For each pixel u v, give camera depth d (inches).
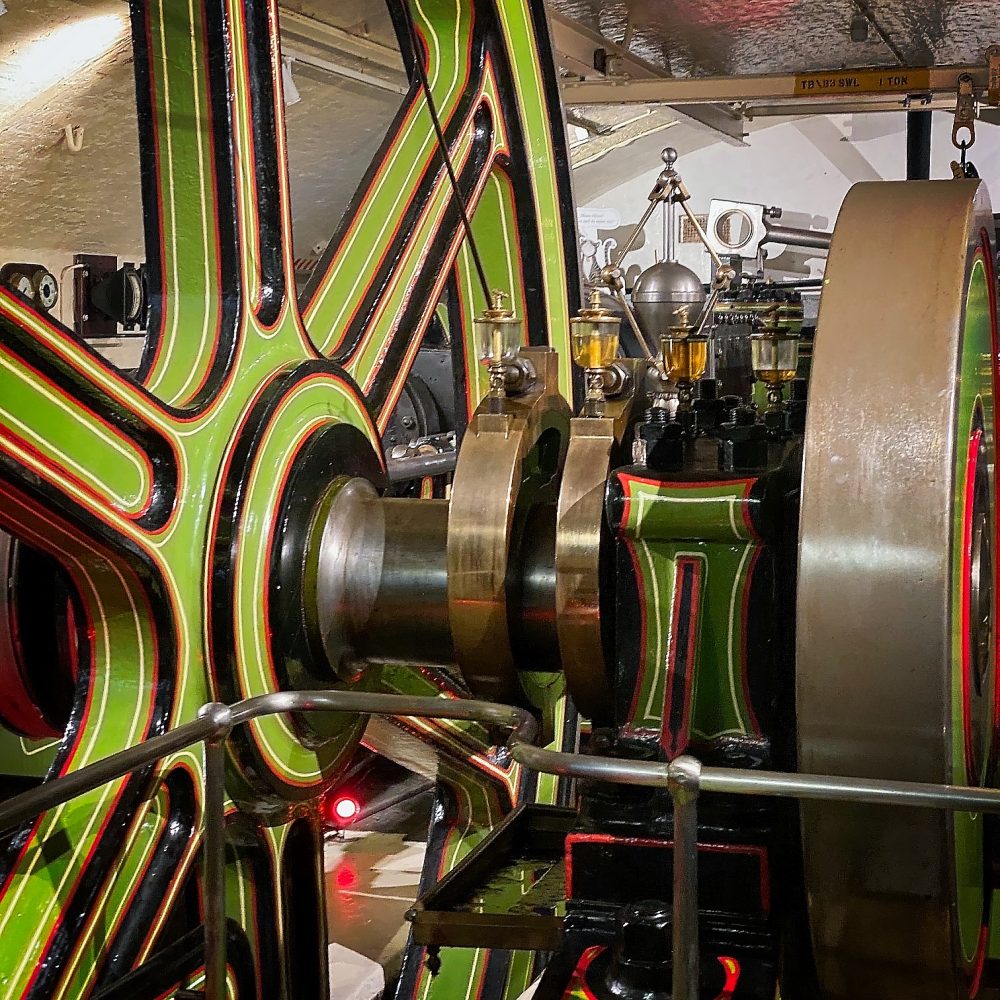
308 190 212.1
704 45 215.5
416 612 85.5
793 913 80.6
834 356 66.5
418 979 108.7
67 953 72.3
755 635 73.9
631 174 363.9
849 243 69.5
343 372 94.0
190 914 84.9
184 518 79.4
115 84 150.5
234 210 86.3
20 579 106.0
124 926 77.2
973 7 185.0
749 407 83.3
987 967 86.7
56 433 70.6
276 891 90.4
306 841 94.6
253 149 89.1
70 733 78.0
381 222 105.2
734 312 176.6
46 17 133.2
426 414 189.6
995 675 84.9
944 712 62.7
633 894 74.6
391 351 104.4
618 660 76.8
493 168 119.9
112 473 74.5
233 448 82.0
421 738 111.4
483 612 78.8
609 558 78.2
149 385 81.0
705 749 74.7
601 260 353.7
